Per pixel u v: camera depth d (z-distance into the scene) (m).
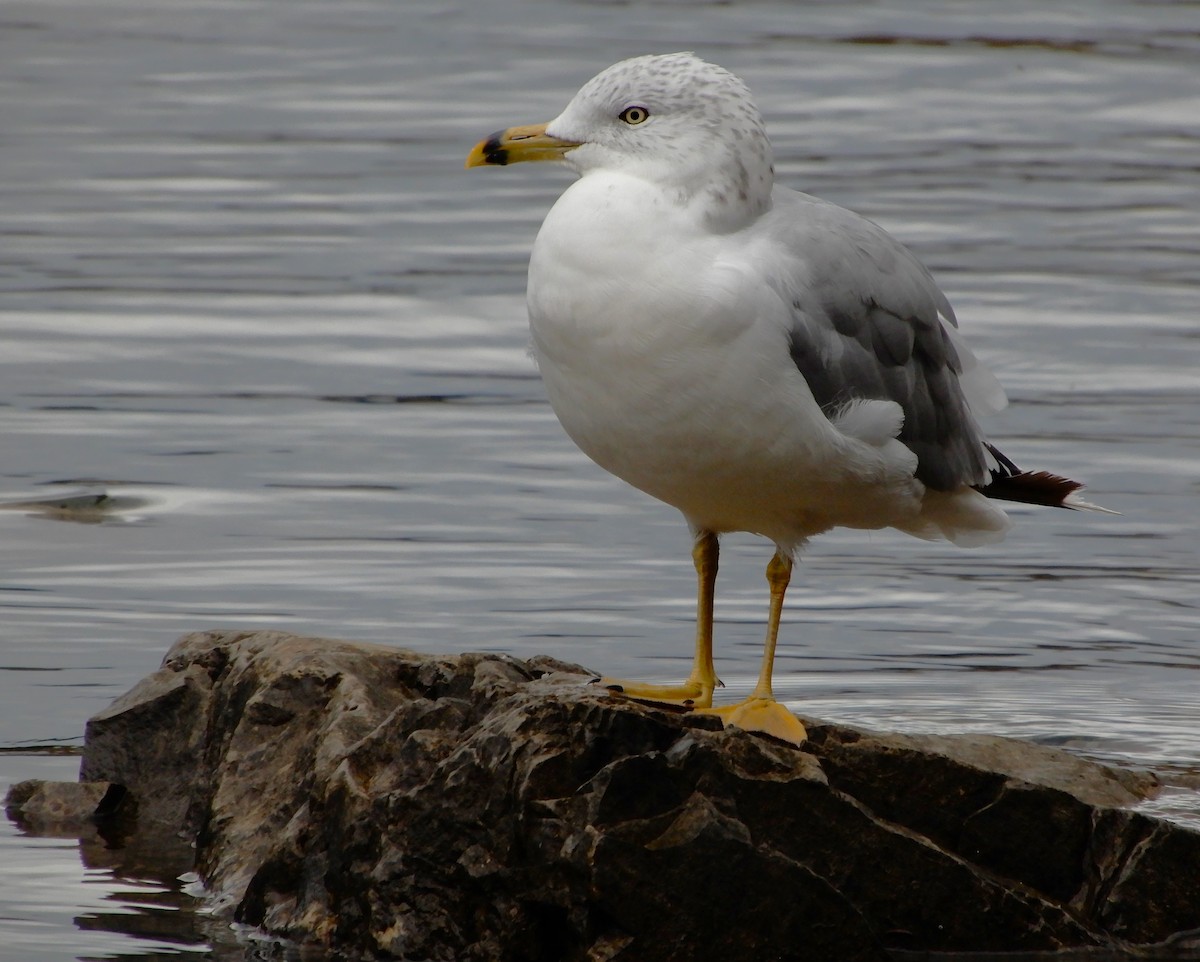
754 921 8.38
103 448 17.92
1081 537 16.11
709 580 10.20
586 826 8.31
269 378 20.25
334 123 31.75
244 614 13.84
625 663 12.96
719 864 8.31
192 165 29.08
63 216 26.19
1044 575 15.20
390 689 10.03
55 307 22.17
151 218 26.22
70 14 39.38
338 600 14.20
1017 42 37.06
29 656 12.89
